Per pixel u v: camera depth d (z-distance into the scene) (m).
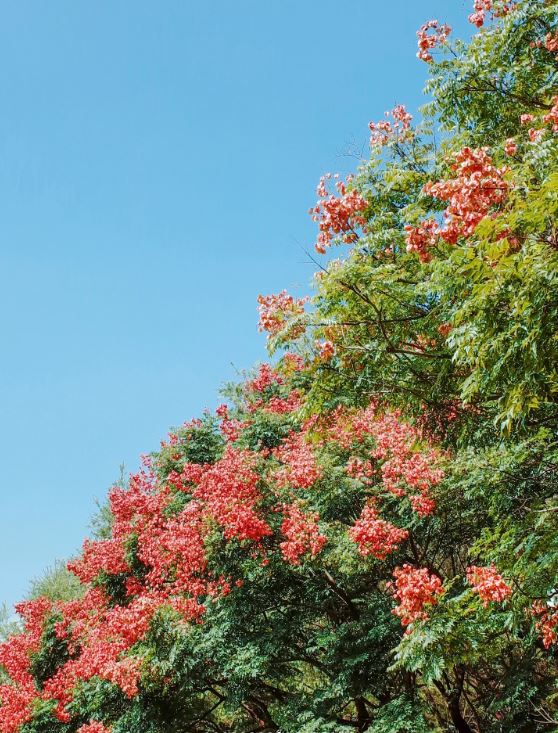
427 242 6.86
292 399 19.02
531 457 8.65
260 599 13.61
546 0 8.33
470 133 8.64
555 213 4.66
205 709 17.58
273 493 13.68
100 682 14.44
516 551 7.82
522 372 5.52
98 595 18.14
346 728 11.58
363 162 9.48
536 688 11.38
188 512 13.95
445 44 9.20
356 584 13.85
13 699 16.53
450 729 15.00
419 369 8.02
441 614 8.23
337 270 7.11
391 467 11.78
